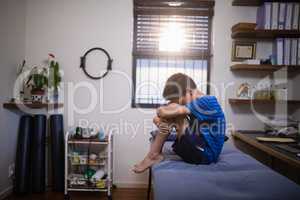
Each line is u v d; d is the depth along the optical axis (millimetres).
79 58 2686
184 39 2699
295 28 2434
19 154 2457
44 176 2553
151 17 2695
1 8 2270
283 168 2441
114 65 2689
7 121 2408
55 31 2678
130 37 2678
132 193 2559
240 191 1114
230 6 2648
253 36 2609
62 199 2377
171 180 1236
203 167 1525
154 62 2723
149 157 1738
